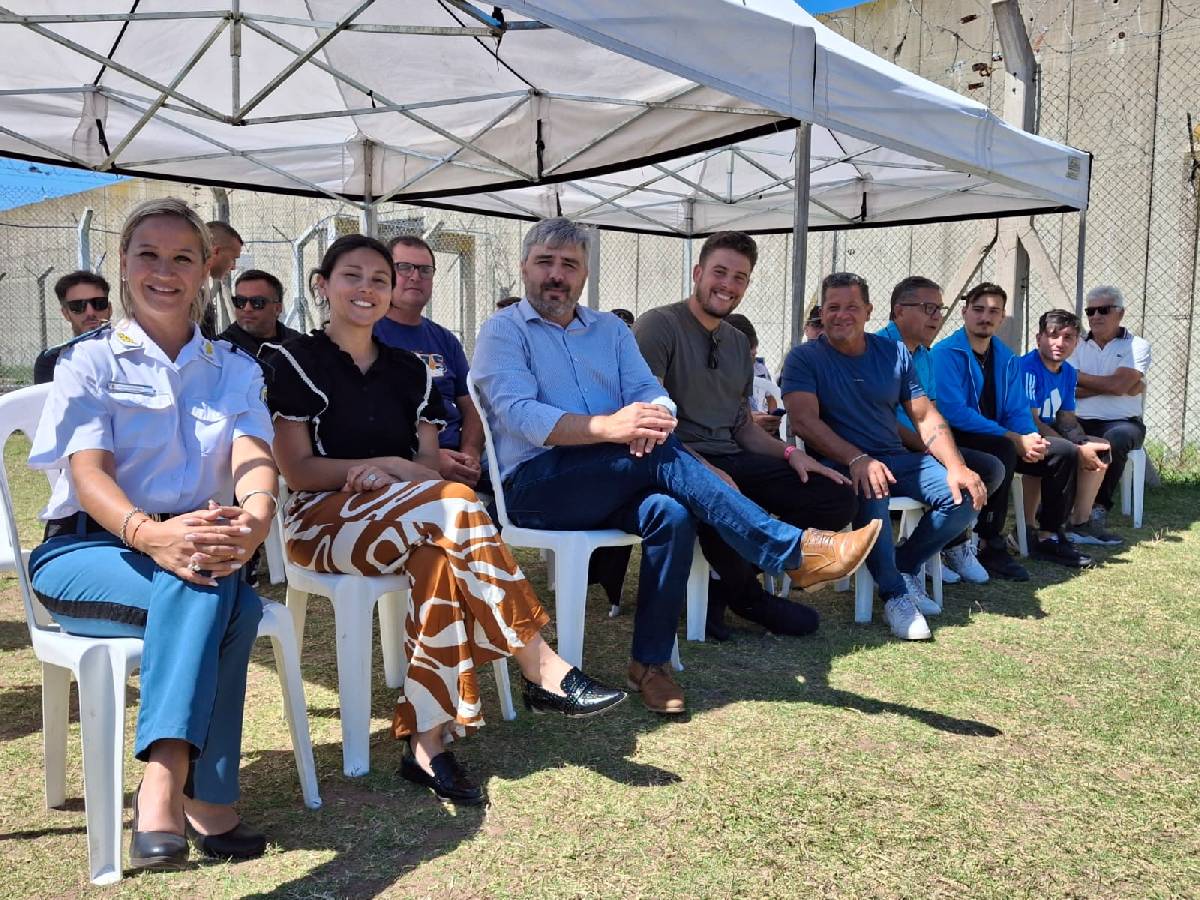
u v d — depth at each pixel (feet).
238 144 19.04
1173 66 24.39
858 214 25.07
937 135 14.43
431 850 6.25
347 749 7.39
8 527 6.54
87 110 16.34
